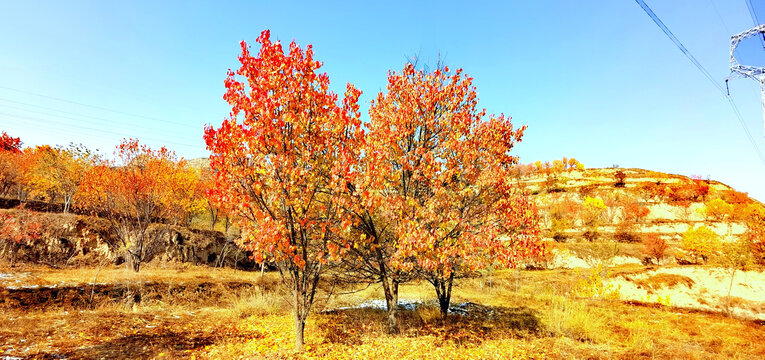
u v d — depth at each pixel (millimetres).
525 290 29203
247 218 8180
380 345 9641
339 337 10477
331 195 9188
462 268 10609
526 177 97375
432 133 11828
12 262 20453
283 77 8023
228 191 7578
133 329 10469
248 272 28625
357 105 9305
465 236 9906
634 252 43969
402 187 11398
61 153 30828
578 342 11203
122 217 22188
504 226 10633
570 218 59594
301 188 8156
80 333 9523
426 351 9211
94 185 20297
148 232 24969
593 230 52250
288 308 15211
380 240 11094
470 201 11344
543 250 10016
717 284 30406
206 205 31031
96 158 21750
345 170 7895
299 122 8078
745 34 25516
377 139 10805
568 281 33281
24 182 30062
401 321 12641
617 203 66562
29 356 7426
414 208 9562
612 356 9672
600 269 34375
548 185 84812
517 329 12586
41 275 18141
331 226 8414
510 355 9234
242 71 7945
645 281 32531
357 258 11008
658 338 12086
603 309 17562
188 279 20703
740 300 27953
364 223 10773
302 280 9242
